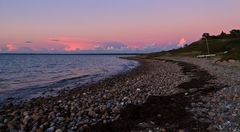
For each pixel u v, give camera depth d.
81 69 74.81
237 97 18.95
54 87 34.75
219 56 80.44
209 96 20.22
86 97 24.19
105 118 14.48
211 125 12.47
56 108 18.20
